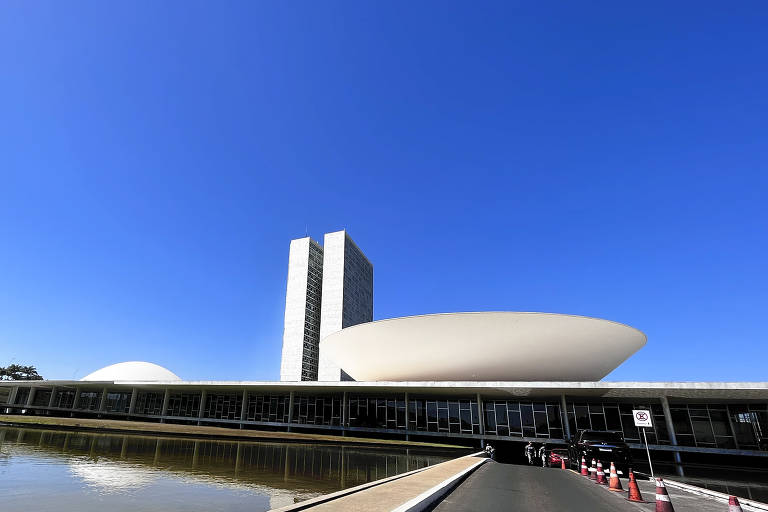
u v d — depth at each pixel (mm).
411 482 11000
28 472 13789
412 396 37281
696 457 29656
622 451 17062
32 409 60969
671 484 14688
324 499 8055
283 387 38906
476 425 34469
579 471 17828
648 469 21469
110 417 52406
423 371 35250
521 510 8391
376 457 21172
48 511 8711
